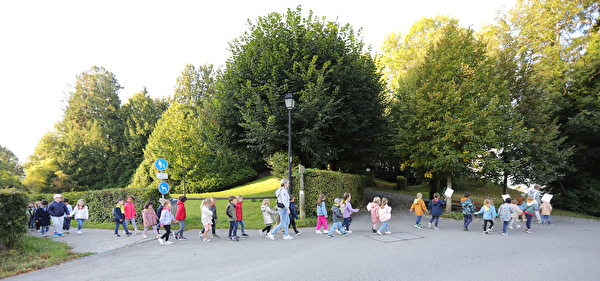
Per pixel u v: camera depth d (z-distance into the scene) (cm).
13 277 570
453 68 1503
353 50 1653
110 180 4497
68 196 1476
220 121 1662
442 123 1474
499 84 1590
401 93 1920
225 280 542
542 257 711
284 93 1492
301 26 1543
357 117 1700
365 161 2261
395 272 581
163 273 589
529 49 1870
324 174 1350
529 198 1098
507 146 1550
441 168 1527
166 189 1152
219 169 3397
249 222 1288
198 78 4862
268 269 607
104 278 562
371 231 1102
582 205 1898
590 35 1952
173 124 2675
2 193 715
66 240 932
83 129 4966
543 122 1725
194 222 1252
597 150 1856
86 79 5334
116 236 996
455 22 1870
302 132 1445
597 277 562
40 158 4941
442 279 541
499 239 943
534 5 1991
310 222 1241
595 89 1823
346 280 535
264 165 4378
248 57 1579
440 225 1270
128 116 5153
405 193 3033
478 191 2952
